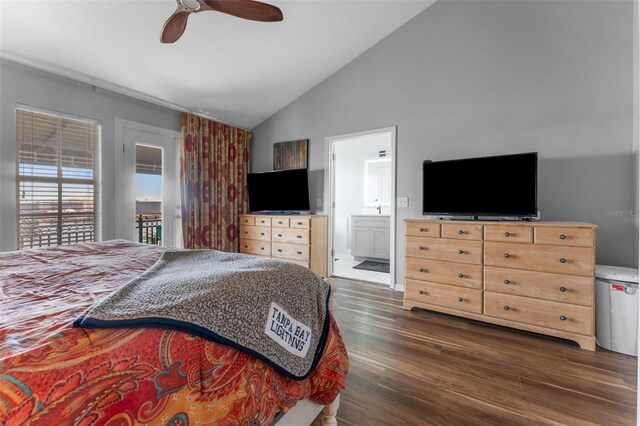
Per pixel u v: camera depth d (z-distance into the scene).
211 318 0.80
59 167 2.81
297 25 2.98
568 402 1.50
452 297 2.57
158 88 3.35
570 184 2.54
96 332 0.64
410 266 2.81
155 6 2.32
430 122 3.25
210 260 1.37
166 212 3.75
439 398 1.54
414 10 3.24
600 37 2.43
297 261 3.82
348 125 3.85
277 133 4.54
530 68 2.72
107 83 3.03
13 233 2.53
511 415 1.41
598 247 2.43
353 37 3.39
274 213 4.38
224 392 0.78
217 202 4.22
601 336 2.06
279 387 0.97
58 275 1.21
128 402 0.59
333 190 4.16
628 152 2.34
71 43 2.47
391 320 2.57
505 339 2.20
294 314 1.06
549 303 2.16
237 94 3.86
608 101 2.40
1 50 2.35
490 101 2.91
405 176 3.42
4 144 2.47
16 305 0.84
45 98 2.69
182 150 3.76
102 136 3.11
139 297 0.82
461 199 2.77
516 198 2.51
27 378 0.51
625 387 1.62
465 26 3.04
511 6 2.80
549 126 2.63
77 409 0.53
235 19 2.68
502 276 2.34
